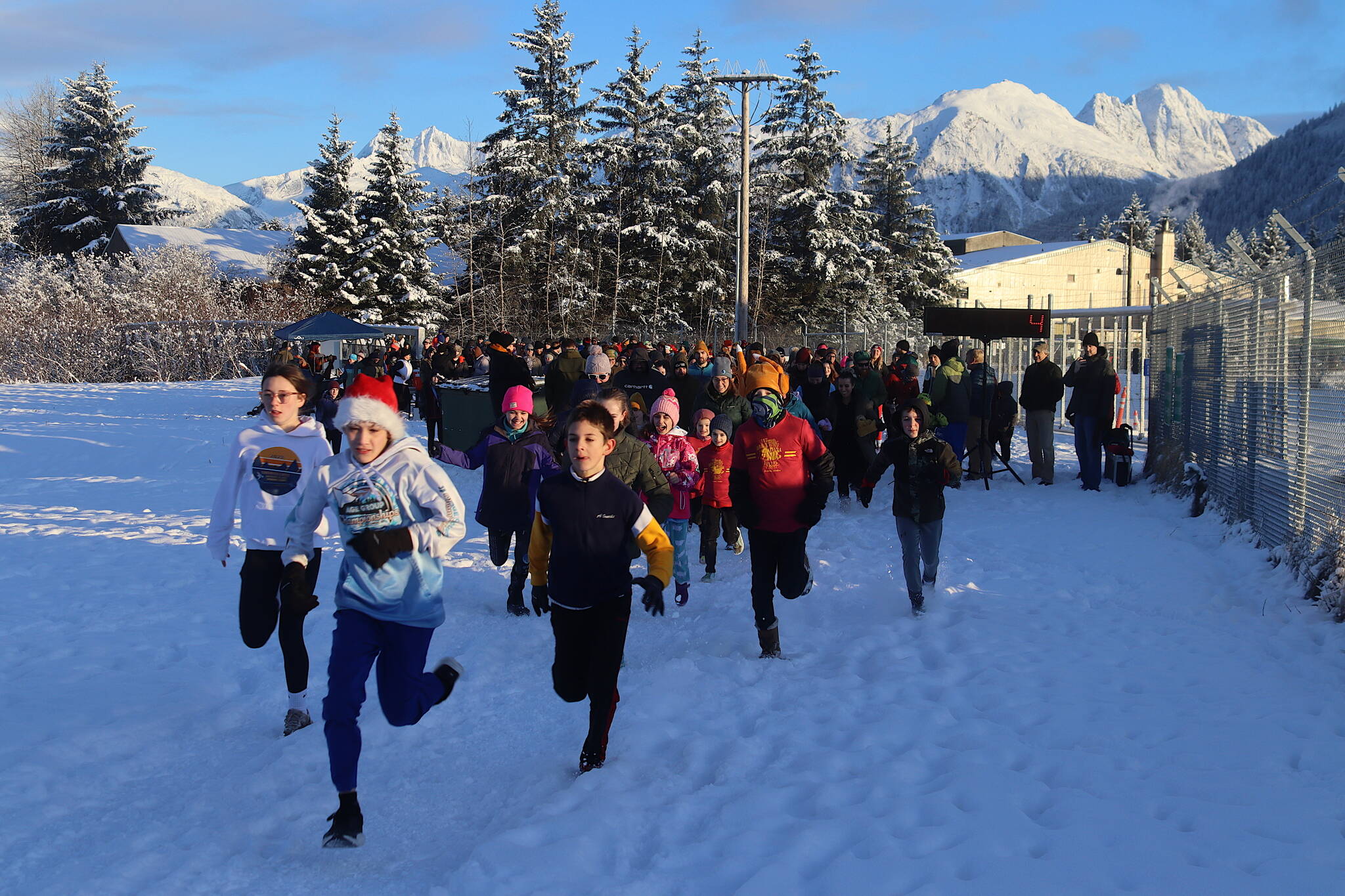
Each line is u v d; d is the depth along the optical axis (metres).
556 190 49.00
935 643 6.49
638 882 3.50
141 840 3.99
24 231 70.06
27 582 8.70
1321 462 7.54
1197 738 4.65
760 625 6.30
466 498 13.17
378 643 4.21
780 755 4.70
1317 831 3.62
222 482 5.20
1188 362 12.23
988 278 53.75
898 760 4.52
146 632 7.11
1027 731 4.92
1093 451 12.88
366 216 53.62
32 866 3.77
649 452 6.71
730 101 50.41
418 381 18.95
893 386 13.66
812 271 46.97
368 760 4.82
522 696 5.68
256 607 5.18
